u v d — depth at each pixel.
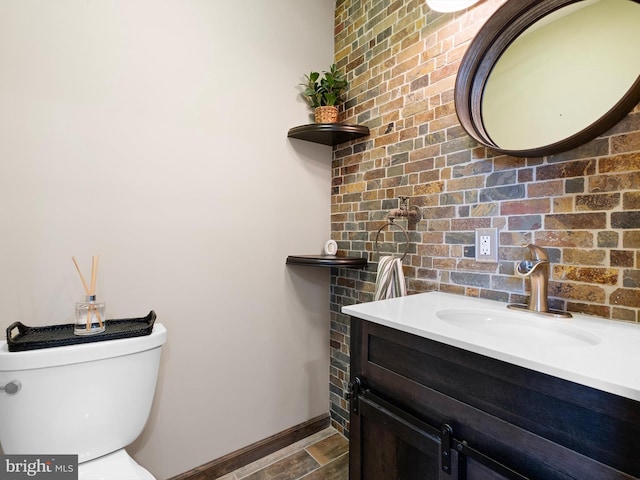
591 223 0.90
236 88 1.51
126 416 1.01
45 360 0.88
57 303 1.12
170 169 1.33
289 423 1.72
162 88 1.31
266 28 1.61
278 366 1.67
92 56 1.17
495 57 1.12
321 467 1.53
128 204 1.24
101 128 1.18
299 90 1.74
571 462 0.55
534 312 0.94
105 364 0.97
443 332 0.76
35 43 1.07
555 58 0.98
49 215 1.10
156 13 1.30
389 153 1.53
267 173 1.62
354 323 1.01
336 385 1.83
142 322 1.18
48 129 1.09
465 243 1.21
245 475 1.48
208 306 1.44
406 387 0.85
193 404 1.40
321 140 1.77
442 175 1.30
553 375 0.57
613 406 0.51
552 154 0.98
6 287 1.04
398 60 1.49
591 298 0.90
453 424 0.74
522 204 1.05
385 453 0.90
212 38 1.44
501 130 1.10
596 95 0.89
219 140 1.46
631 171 0.83
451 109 1.26
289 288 1.71
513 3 1.02
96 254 1.18
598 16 0.90
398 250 1.48
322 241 1.84
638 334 0.74
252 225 1.57
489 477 0.66
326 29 1.85
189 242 1.39
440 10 1.22
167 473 1.34
